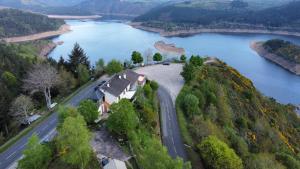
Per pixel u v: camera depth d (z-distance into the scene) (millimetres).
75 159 49844
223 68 149125
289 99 170250
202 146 66562
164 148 48312
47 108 94750
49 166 54562
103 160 59000
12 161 65500
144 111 83188
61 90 105312
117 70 121688
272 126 114875
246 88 136625
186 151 72875
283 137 108000
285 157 81438
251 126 103562
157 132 80625
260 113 119188
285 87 188500
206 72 134625
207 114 95938
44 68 100438
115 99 89438
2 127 82875
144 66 152625
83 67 119375
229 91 123688
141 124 77062
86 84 118000
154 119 85812
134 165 59875
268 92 179250
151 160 46906
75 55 126375
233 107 111875
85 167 55250
